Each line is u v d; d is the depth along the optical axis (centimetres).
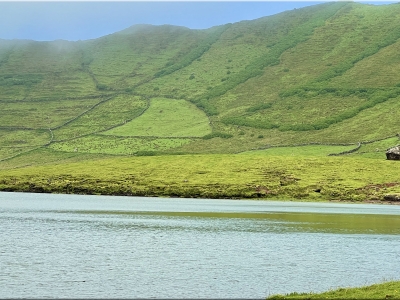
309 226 7544
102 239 6034
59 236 6194
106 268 4484
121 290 3800
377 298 3259
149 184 14288
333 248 5628
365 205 11838
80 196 13238
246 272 4397
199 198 13112
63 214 8694
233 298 3625
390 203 12431
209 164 16850
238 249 5503
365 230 7219
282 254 5238
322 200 12725
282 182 14162
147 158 18350
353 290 3509
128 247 5528
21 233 6356
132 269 4462
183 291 3797
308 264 4741
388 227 7625
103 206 10388
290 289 3850
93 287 3872
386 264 4788
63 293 3700
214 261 4847
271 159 17425
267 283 4034
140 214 8925
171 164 17000
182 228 7138
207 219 8288
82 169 16500
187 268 4531
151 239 6106
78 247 5456
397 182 14200
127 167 16650
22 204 10500
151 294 3709
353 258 5062
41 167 17238
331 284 4003
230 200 12706
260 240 6144
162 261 4816
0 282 3950
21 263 4588
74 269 4419
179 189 13650
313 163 16500
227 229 7112
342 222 8131
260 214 9225
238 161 17212
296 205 11438
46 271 4325
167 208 10144
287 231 6981
